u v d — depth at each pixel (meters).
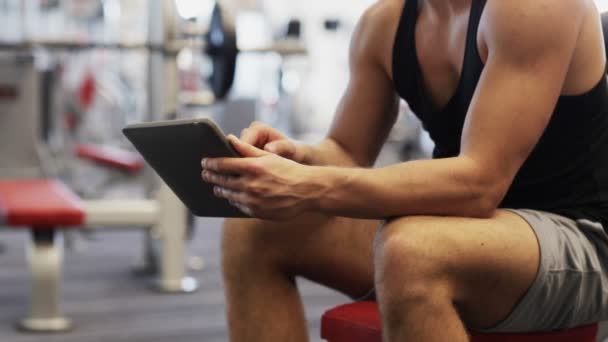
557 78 1.20
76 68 5.01
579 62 1.27
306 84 7.82
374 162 1.59
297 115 7.81
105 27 4.42
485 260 1.14
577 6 1.22
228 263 1.38
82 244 4.47
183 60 5.66
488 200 1.19
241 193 1.19
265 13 7.98
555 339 1.29
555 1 1.19
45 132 4.46
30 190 3.26
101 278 3.67
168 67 3.34
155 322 2.96
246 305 1.37
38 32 4.08
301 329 1.38
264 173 1.16
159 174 1.29
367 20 1.53
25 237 4.62
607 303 1.29
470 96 1.31
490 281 1.16
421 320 1.10
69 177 4.96
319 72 7.93
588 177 1.32
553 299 1.22
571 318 1.27
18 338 2.74
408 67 1.43
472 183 1.18
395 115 1.58
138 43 3.37
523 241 1.18
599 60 1.30
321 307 3.20
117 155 4.79
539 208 1.33
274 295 1.37
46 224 2.79
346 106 1.55
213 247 4.52
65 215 2.81
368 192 1.17
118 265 3.96
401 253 1.11
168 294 3.39
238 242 1.36
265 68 7.79
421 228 1.13
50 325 2.85
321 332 1.41
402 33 1.44
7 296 3.31
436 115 1.41
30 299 2.89
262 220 1.35
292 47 3.54
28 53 3.95
